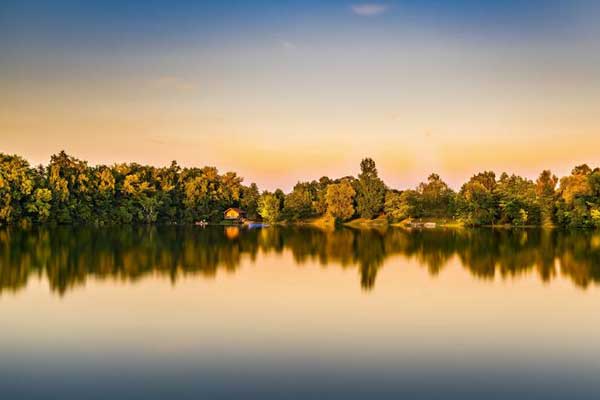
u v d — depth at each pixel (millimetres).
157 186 154500
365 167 161500
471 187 136500
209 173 182875
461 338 26016
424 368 21656
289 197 160500
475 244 77750
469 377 20734
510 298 35906
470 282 42469
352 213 151500
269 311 31438
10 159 112375
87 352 23422
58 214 118312
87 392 18969
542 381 20328
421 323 28891
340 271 48469
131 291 37094
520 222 128375
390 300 34969
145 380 20109
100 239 79875
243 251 66312
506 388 19625
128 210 138625
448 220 147125
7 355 22938
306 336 26156
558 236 93188
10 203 106938
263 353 23406
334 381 20188
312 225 150500
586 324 28797
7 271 45469
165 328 27422
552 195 131625
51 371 21047
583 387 19766
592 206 114875
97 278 42375
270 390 19203
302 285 40500
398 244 78625
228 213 167125
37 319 29062
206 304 33188
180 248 68125
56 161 130500
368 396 18750
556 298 35938
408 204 148750
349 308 32531
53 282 40250
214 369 21359
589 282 42438
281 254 63250
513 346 24703
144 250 64312
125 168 145500
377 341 25344
